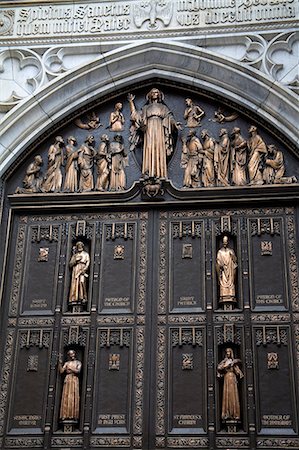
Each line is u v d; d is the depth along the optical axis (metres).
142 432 9.00
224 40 10.73
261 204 10.06
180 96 11.01
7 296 9.97
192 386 9.16
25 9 11.34
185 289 9.72
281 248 9.79
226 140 10.45
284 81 10.35
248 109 10.54
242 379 9.09
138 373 9.33
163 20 10.93
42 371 9.49
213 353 9.28
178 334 9.48
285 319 9.37
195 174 10.30
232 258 9.73
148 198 10.20
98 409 9.19
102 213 10.36
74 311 9.75
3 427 9.23
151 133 10.50
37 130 10.77
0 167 10.48
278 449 8.70
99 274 9.95
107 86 10.95
